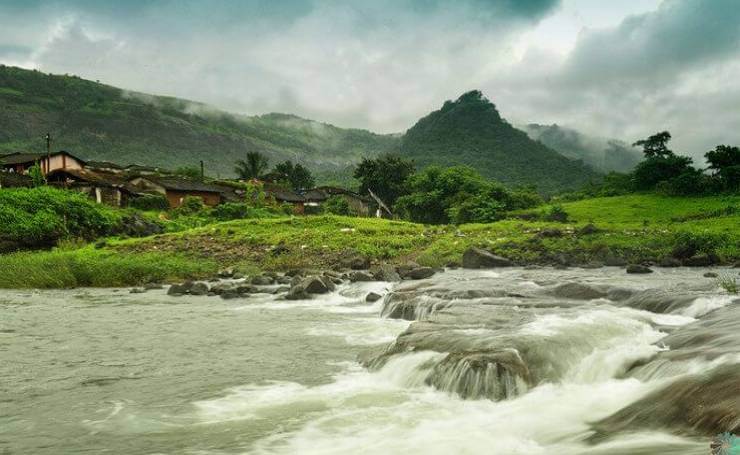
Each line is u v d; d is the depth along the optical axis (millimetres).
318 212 77500
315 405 7434
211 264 29438
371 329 13406
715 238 32250
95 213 42062
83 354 10680
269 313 16109
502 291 15664
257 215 58625
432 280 19969
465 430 6281
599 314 11633
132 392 8141
